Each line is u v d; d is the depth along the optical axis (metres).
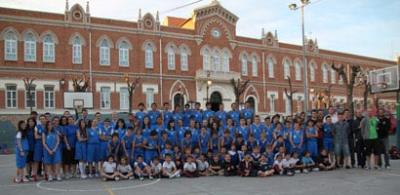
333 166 17.45
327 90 64.25
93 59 43.34
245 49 55.19
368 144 17.38
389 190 12.18
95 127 16.58
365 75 55.41
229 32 53.41
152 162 16.12
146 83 46.53
